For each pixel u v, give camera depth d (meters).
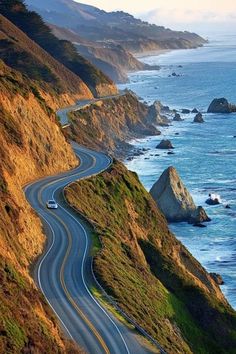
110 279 66.75
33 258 70.06
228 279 108.88
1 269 51.25
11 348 41.47
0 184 70.19
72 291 63.03
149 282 78.56
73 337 53.84
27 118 103.94
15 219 67.88
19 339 43.03
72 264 69.81
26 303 49.41
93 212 91.56
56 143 110.81
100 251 73.88
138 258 84.31
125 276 71.56
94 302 61.06
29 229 72.06
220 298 99.12
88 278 66.50
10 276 51.84
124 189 106.75
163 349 55.09
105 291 63.69
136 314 61.38
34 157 102.50
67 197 91.75
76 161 116.19
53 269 68.19
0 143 86.75
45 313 53.50
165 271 89.00
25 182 97.19
